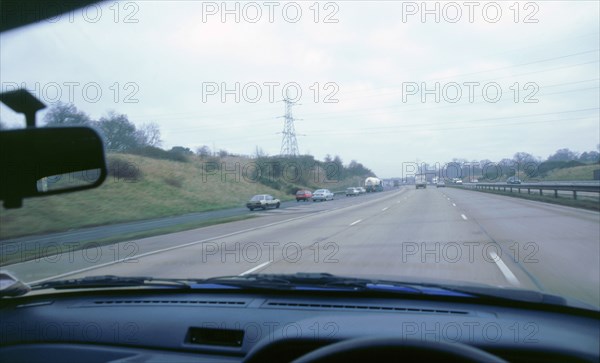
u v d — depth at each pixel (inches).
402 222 779.4
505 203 1188.5
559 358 117.4
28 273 400.8
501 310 147.9
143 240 670.5
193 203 1365.7
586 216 753.0
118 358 131.3
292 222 907.4
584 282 288.5
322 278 175.6
